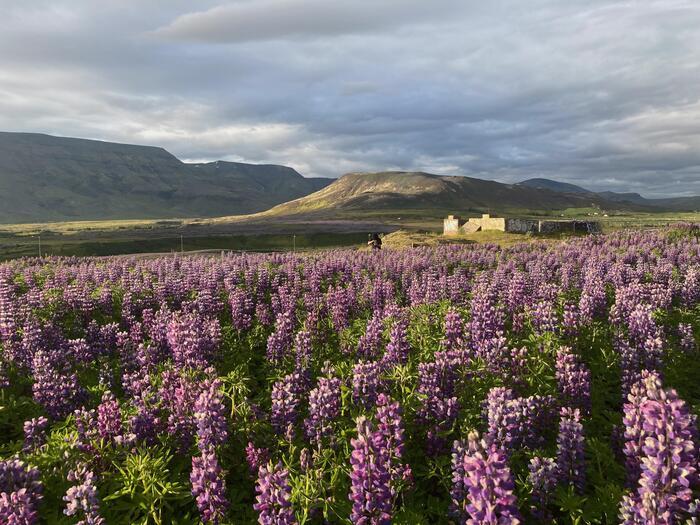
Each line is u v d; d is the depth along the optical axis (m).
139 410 9.66
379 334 13.96
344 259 34.62
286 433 9.27
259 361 15.68
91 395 12.23
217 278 26.23
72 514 7.11
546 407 9.52
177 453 9.31
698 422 9.58
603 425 10.50
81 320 19.78
